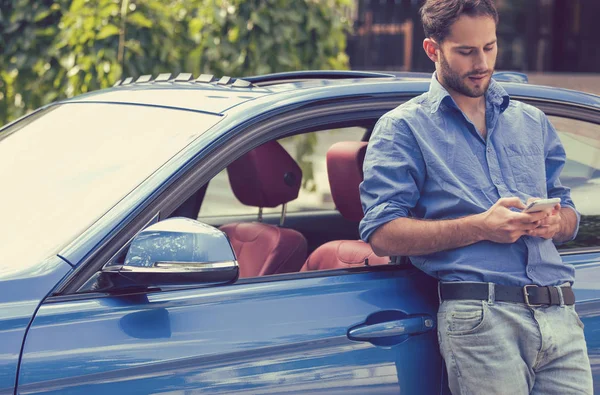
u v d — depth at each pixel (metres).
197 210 3.50
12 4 5.14
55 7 5.16
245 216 3.71
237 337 2.39
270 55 5.31
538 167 2.71
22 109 5.34
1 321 2.17
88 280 2.30
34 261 2.34
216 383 2.34
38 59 5.23
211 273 2.25
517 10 11.38
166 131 2.73
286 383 2.43
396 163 2.59
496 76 3.33
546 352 2.56
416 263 2.69
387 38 10.30
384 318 2.61
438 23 2.56
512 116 2.72
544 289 2.57
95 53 5.03
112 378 2.23
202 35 5.27
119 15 5.07
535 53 11.40
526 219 2.43
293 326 2.47
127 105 3.06
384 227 2.57
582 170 3.21
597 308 2.94
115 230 2.36
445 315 2.58
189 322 2.36
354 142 3.12
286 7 5.26
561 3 11.38
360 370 2.54
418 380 2.65
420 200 2.65
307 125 2.71
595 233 3.14
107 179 2.61
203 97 2.90
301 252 3.37
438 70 2.66
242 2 5.24
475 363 2.53
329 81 2.96
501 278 2.55
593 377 2.90
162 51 5.13
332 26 5.44
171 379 2.29
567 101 3.21
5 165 2.96
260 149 3.37
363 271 2.71
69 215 2.51
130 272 2.22
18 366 2.15
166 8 5.18
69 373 2.18
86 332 2.23
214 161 2.53
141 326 2.30
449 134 2.62
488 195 2.61
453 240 2.51
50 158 2.89
